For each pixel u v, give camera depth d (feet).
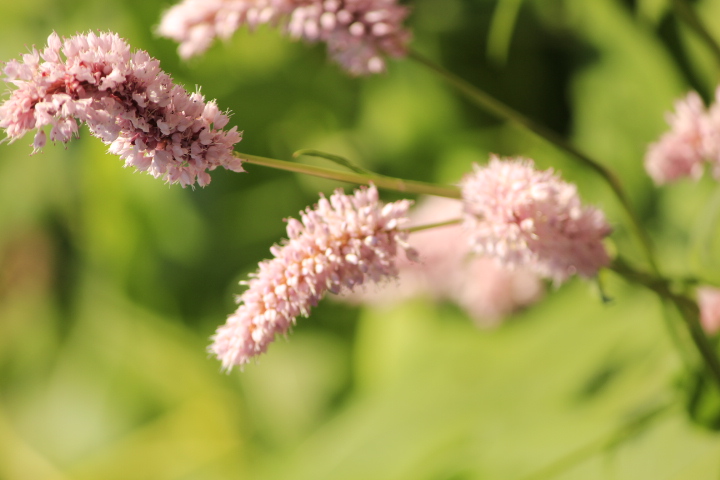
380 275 1.86
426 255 2.38
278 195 3.74
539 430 2.41
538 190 1.90
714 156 2.07
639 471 2.23
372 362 3.45
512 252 1.92
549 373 2.69
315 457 3.04
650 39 2.91
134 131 1.78
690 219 2.83
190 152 1.80
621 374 2.49
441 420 2.74
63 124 1.76
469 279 2.44
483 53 3.40
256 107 3.65
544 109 3.37
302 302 1.85
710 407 2.05
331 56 2.09
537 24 3.30
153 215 3.83
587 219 1.93
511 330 3.07
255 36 3.59
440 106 3.43
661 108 2.94
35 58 1.77
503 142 3.34
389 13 2.06
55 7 3.72
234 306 3.86
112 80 1.76
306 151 1.88
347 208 1.87
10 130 1.77
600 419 2.35
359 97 3.62
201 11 2.10
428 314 3.36
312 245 1.85
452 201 2.39
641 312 2.68
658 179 2.11
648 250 2.03
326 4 2.04
